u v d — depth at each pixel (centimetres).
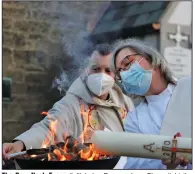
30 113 925
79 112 468
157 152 306
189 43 900
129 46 388
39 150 329
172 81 382
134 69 376
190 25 898
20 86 921
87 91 470
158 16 875
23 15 929
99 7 942
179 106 359
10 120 909
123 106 479
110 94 475
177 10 886
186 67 894
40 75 917
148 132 361
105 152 314
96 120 470
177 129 353
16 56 923
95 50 472
